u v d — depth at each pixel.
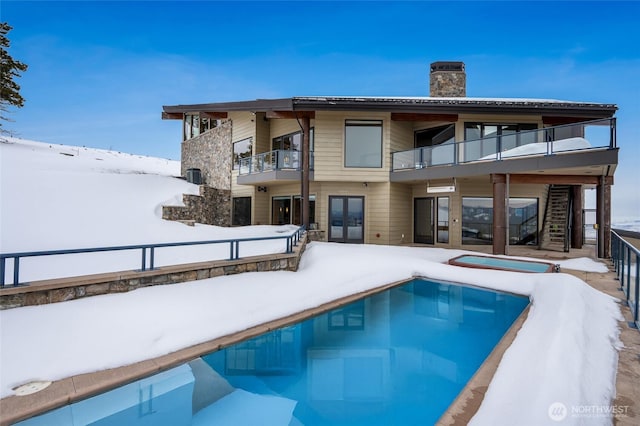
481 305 6.76
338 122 13.76
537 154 10.23
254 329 4.93
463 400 2.98
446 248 12.89
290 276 7.36
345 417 3.44
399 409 3.55
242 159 16.14
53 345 3.78
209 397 3.75
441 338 5.38
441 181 14.12
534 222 13.95
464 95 16.61
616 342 3.99
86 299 4.79
